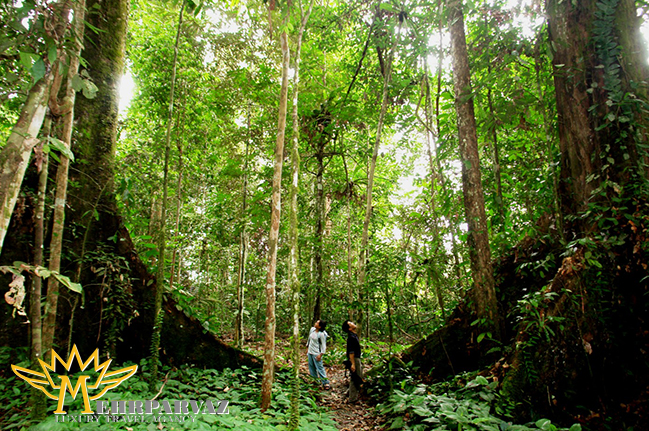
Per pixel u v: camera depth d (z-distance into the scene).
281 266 14.09
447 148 6.62
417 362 5.79
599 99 4.25
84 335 4.69
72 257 4.73
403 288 5.93
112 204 5.36
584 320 3.72
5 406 3.30
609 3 4.22
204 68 8.43
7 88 2.30
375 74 9.11
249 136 10.16
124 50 6.27
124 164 5.71
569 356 3.70
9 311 4.25
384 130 11.22
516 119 6.21
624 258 3.78
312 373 6.56
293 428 3.53
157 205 10.24
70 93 2.89
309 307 10.20
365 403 5.50
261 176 10.45
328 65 11.26
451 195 6.84
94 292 4.85
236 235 11.07
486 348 4.94
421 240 9.12
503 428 3.14
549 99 5.48
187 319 5.77
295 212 4.40
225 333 13.77
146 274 5.48
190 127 8.51
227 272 15.80
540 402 3.63
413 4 6.77
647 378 3.47
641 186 3.74
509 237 5.92
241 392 4.99
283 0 5.00
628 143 3.96
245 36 8.19
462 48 5.57
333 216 13.68
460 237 5.45
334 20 8.44
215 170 12.08
